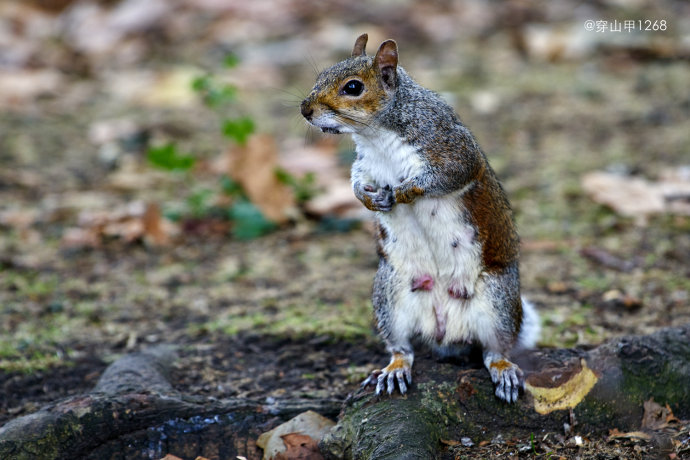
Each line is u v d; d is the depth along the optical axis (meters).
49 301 10.53
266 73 19.88
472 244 7.43
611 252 11.42
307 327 9.35
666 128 15.88
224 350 8.95
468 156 7.37
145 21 22.91
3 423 7.68
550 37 20.62
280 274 11.26
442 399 6.91
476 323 7.49
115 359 8.91
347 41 21.11
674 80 18.33
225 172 13.57
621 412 7.04
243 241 12.51
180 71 19.88
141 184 14.51
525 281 10.67
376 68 7.48
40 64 20.83
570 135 15.91
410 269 7.58
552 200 13.27
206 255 12.00
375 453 6.32
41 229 12.84
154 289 10.91
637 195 12.87
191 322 9.88
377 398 6.98
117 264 11.73
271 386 8.16
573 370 7.12
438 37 21.78
